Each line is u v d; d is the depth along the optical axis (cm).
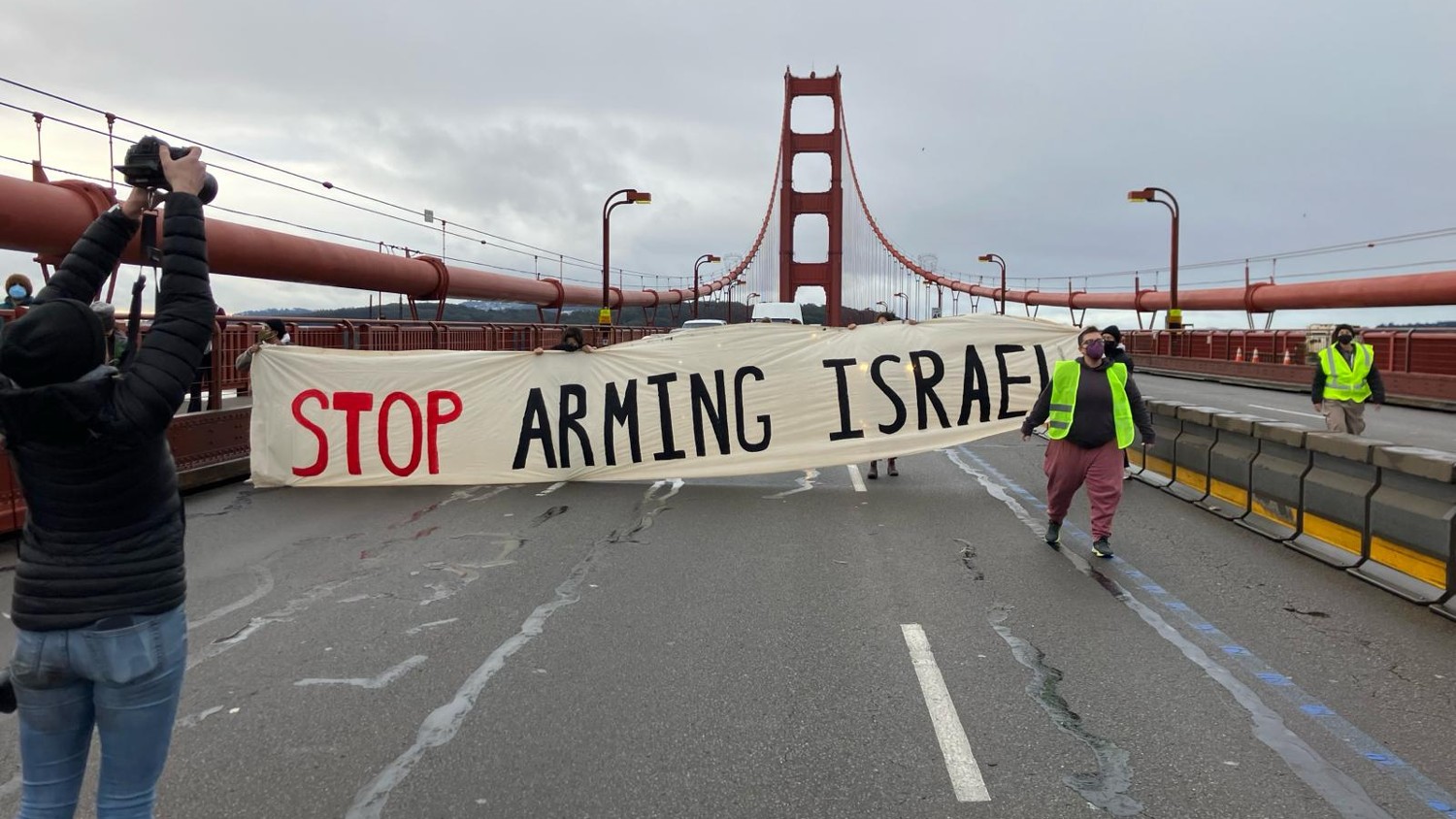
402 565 648
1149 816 298
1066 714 381
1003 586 586
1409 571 559
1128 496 927
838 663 444
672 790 317
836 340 998
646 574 616
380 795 316
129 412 204
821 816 299
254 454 992
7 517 746
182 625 226
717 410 994
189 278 226
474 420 998
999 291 6950
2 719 388
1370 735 361
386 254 2583
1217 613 525
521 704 394
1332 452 645
